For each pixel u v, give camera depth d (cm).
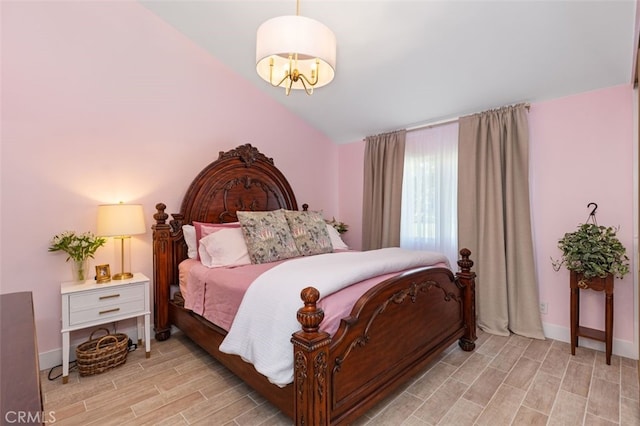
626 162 246
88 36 256
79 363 221
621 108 248
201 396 197
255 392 201
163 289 283
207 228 285
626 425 168
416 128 377
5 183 224
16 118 227
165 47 298
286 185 385
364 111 368
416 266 230
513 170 293
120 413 180
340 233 430
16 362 83
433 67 274
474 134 316
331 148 462
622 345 248
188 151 316
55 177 243
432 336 221
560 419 174
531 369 228
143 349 265
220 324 209
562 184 276
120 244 276
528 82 266
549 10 201
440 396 196
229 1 257
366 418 175
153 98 293
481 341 278
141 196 287
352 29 252
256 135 370
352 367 156
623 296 247
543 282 287
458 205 327
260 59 176
